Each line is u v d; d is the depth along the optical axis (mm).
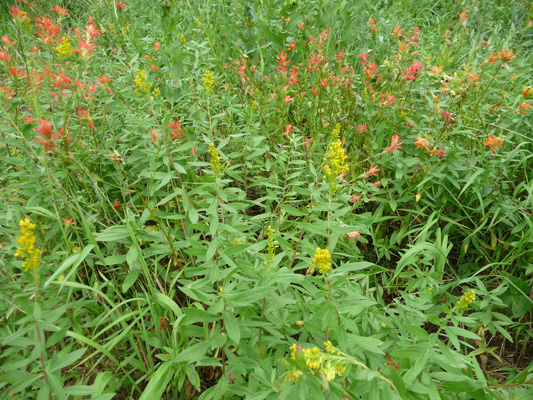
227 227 1619
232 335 1340
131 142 2428
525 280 2420
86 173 1999
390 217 2539
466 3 5293
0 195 1937
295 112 3242
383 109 2795
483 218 2531
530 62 4305
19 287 1687
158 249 1822
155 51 3078
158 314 1746
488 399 1374
